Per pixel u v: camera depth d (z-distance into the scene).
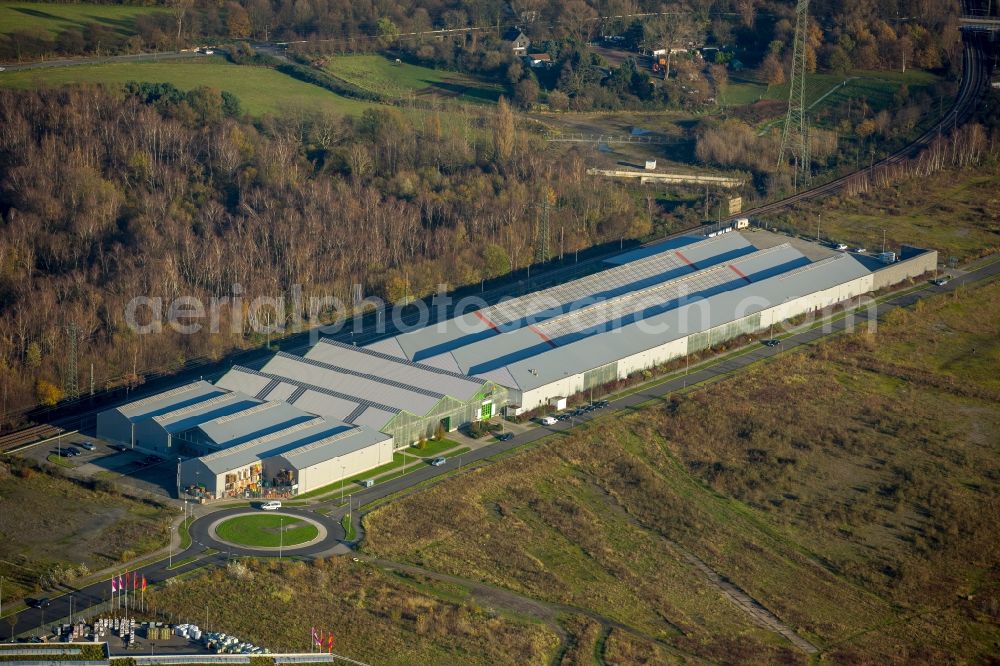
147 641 172.12
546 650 179.50
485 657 176.25
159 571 190.75
